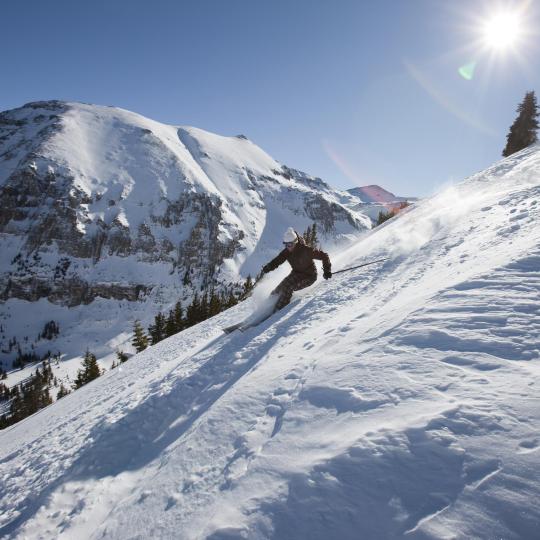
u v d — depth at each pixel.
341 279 7.19
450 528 1.11
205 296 47.84
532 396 1.51
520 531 1.03
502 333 2.09
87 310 141.88
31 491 3.75
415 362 2.12
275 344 4.93
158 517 1.97
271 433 2.18
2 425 66.44
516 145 35.44
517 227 4.69
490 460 1.28
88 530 2.46
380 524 1.22
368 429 1.68
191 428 3.22
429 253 6.02
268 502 1.51
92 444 4.30
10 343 124.25
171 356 10.02
